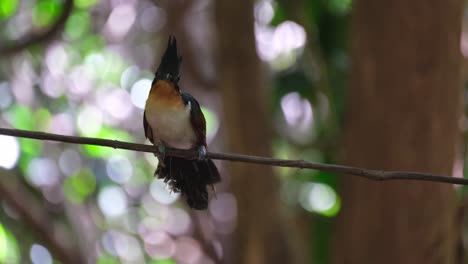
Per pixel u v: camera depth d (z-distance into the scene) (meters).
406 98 9.88
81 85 18.75
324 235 12.88
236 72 11.54
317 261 12.76
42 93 17.86
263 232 11.59
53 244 13.79
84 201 17.64
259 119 11.60
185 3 15.22
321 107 14.04
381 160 10.03
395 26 9.81
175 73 6.94
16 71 16.98
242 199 11.67
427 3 9.70
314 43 13.12
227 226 17.61
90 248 16.88
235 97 11.56
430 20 9.75
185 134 6.95
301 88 13.99
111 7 19.08
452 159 10.09
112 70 19.34
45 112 17.23
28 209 13.46
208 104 18.03
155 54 18.16
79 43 18.59
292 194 15.59
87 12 18.23
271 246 11.62
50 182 16.28
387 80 9.93
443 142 9.96
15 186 14.80
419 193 9.92
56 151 16.97
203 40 16.94
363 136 10.15
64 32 17.75
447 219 10.09
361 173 5.80
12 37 16.14
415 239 10.02
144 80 19.48
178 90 6.91
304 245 12.29
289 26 16.12
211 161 7.01
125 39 19.34
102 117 19.03
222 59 11.66
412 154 9.92
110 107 19.31
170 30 15.23
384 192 10.02
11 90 16.70
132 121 19.61
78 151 17.61
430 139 9.89
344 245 10.45
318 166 5.82
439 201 9.96
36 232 13.77
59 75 18.20
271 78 13.59
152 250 19.98
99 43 18.94
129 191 19.80
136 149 6.14
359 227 10.26
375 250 10.16
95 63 19.02
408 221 10.00
